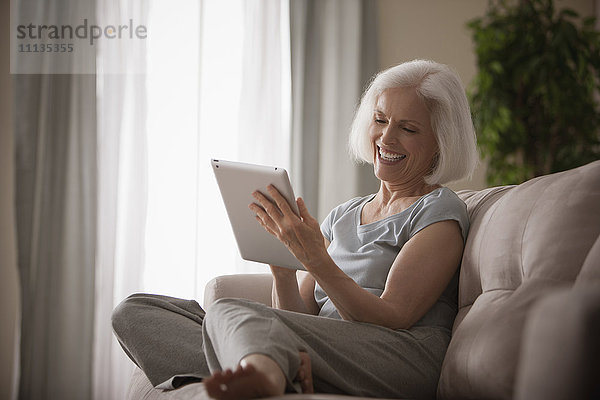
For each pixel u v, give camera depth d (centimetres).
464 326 123
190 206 335
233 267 341
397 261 142
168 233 332
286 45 352
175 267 331
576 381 71
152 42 338
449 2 384
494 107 334
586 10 385
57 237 310
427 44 380
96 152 316
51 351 305
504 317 112
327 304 160
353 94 355
